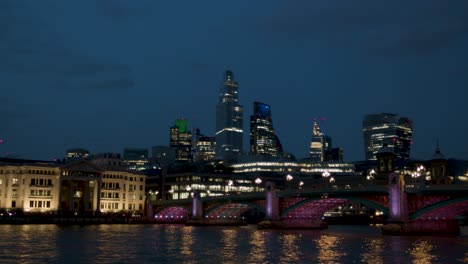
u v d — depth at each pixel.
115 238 126.31
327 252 93.88
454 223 142.50
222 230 172.38
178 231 163.38
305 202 163.88
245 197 186.88
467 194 122.44
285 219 174.88
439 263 78.75
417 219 134.75
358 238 127.62
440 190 126.12
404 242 113.19
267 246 106.06
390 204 134.12
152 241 118.06
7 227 173.00
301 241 119.25
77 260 81.62
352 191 145.25
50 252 91.38
